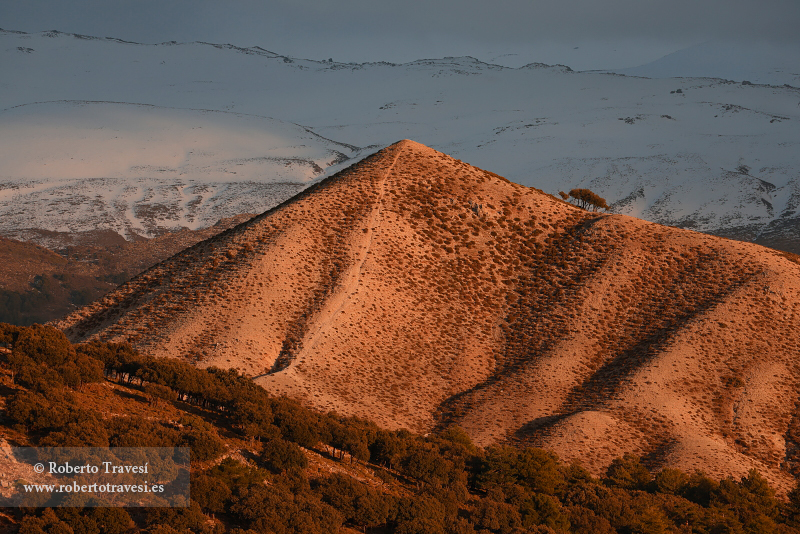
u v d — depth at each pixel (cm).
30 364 17888
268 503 14575
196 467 15825
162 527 12738
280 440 17850
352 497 16325
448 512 17850
